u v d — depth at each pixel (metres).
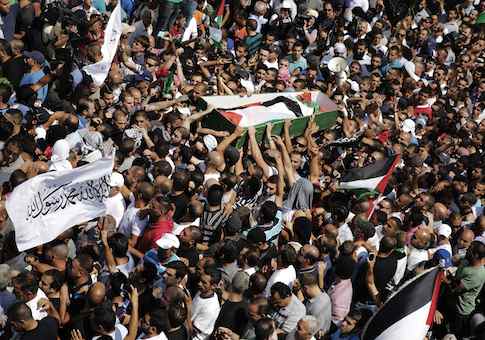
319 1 32.34
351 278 17.17
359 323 16.44
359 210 19.50
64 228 15.98
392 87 28.00
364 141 23.61
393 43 32.62
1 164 17.23
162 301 14.81
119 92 22.12
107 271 16.05
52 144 18.97
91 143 19.31
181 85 23.58
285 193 20.83
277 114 23.58
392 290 17.70
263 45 29.70
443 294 18.86
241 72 26.08
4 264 14.97
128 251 16.67
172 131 20.52
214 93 25.05
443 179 24.11
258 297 14.91
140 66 23.72
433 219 21.25
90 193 16.27
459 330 18.73
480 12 37.91
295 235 18.39
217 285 15.75
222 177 18.75
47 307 14.45
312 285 15.87
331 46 30.89
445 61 33.81
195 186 18.28
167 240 15.49
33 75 20.80
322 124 24.75
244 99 24.16
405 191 21.75
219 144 21.53
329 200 20.73
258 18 30.95
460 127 28.41
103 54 21.39
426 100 28.91
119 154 18.84
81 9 24.28
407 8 35.56
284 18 31.17
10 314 13.70
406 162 24.80
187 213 17.75
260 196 19.72
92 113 20.70
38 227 15.66
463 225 21.77
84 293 15.12
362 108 26.28
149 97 22.56
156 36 25.59
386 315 15.87
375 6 34.38
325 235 17.89
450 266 19.28
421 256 18.75
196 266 15.80
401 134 25.55
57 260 15.21
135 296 14.58
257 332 14.30
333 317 16.64
